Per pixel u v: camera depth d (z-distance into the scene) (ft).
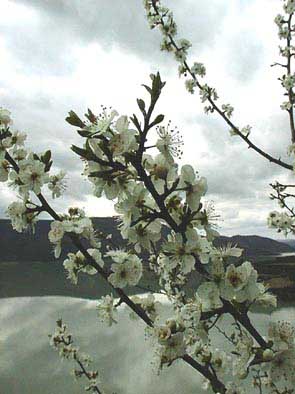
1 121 1.10
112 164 0.66
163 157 0.72
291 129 1.79
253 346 0.74
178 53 2.07
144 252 0.84
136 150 0.66
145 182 0.68
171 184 0.72
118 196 0.72
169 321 0.76
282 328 0.74
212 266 0.72
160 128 0.73
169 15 2.04
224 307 0.74
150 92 0.64
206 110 2.12
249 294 0.71
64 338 2.24
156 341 0.76
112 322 1.03
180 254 0.73
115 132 0.65
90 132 0.64
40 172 1.01
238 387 0.93
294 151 1.72
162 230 0.75
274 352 0.72
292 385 0.73
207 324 0.75
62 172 1.16
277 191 1.80
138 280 0.85
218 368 0.95
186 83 2.13
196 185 0.72
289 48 2.02
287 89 1.88
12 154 1.09
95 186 0.70
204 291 0.71
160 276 1.10
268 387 1.07
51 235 1.04
